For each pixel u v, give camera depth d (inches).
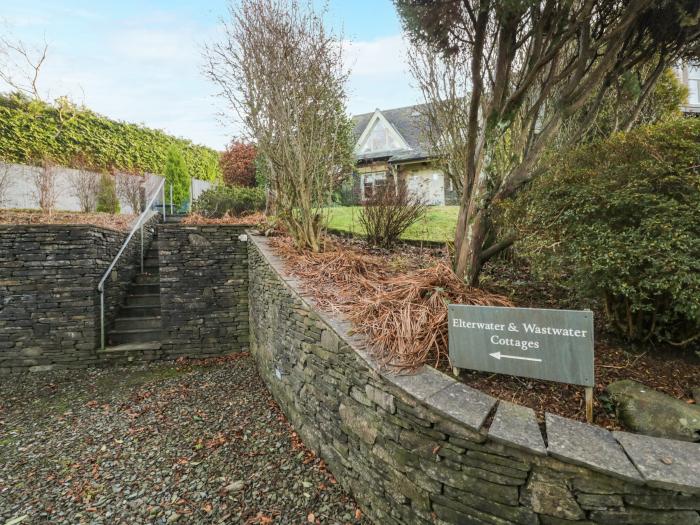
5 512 104.7
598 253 78.4
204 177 588.7
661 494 55.2
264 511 101.8
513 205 102.7
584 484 58.7
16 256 213.9
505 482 64.9
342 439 106.7
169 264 236.2
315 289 135.3
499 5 90.9
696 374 80.0
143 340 244.5
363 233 237.1
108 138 423.5
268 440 137.4
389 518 86.4
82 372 216.4
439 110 176.4
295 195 196.5
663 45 109.0
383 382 86.4
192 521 99.3
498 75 104.2
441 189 475.5
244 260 245.0
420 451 77.1
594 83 99.4
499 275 149.1
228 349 243.6
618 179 82.5
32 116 359.9
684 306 72.2
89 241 222.7
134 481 116.6
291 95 178.4
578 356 68.0
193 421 154.3
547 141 108.4
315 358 122.3
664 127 81.1
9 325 213.8
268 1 178.2
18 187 299.1
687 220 69.9
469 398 74.5
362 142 634.8
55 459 130.0
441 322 96.1
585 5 90.7
